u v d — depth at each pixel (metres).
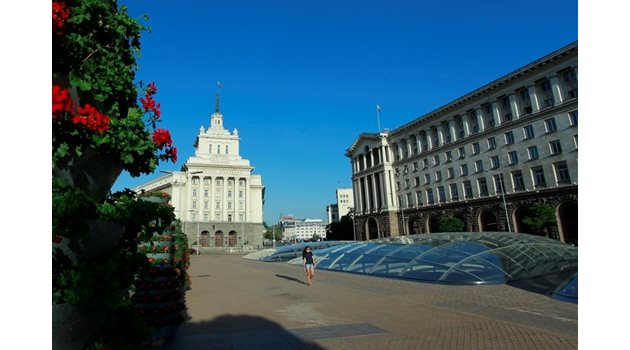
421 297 15.39
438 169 69.69
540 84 52.56
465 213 62.72
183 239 17.59
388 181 81.38
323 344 8.68
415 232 74.75
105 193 3.98
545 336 8.83
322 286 19.56
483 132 60.34
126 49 4.25
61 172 3.32
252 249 98.50
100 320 3.53
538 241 26.42
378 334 9.48
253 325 10.75
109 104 3.94
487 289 17.06
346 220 104.56
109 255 3.63
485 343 8.45
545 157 50.56
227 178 104.56
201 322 11.26
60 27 3.17
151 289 9.07
